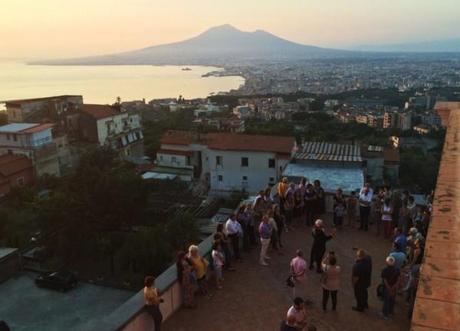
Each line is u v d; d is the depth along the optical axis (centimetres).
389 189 1614
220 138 5519
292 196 1638
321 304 1123
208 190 5547
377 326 1032
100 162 5694
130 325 866
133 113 7831
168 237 3466
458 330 360
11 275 3419
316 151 2695
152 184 4550
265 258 1370
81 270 3588
